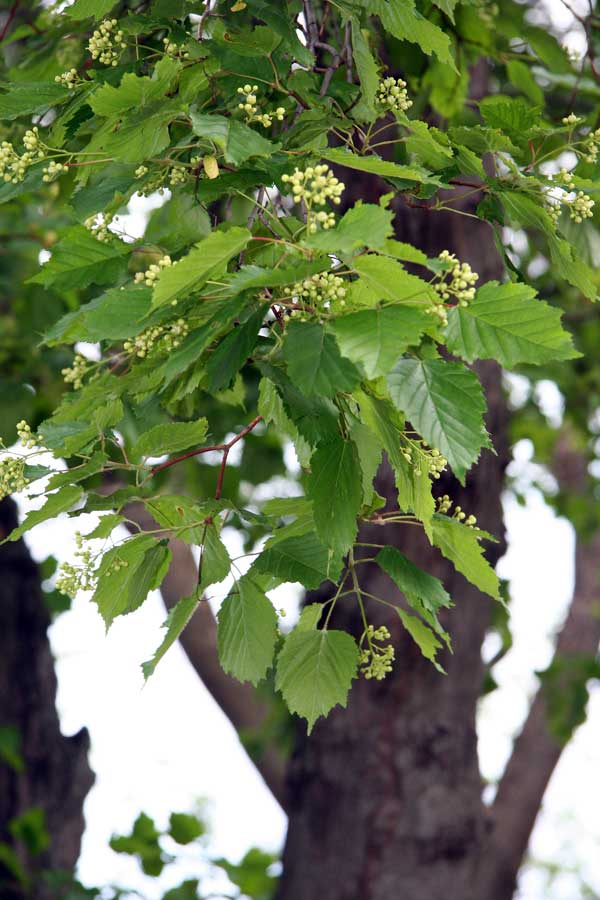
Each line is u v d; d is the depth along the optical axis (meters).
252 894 7.87
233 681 9.52
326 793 7.12
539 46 6.53
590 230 4.49
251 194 4.54
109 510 3.45
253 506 10.73
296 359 2.88
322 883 7.03
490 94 7.27
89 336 3.71
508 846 8.88
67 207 3.90
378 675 3.87
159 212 6.70
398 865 6.94
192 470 9.14
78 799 8.92
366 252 3.02
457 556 3.83
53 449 3.50
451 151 3.80
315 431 3.22
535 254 10.20
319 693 3.82
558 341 2.98
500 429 6.91
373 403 3.21
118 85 3.76
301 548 3.61
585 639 13.30
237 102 3.75
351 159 3.20
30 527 3.46
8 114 3.86
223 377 3.12
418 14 3.88
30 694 8.87
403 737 6.98
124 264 3.99
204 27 4.06
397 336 2.73
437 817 6.97
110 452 6.95
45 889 8.02
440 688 6.99
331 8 5.06
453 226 6.54
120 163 3.90
